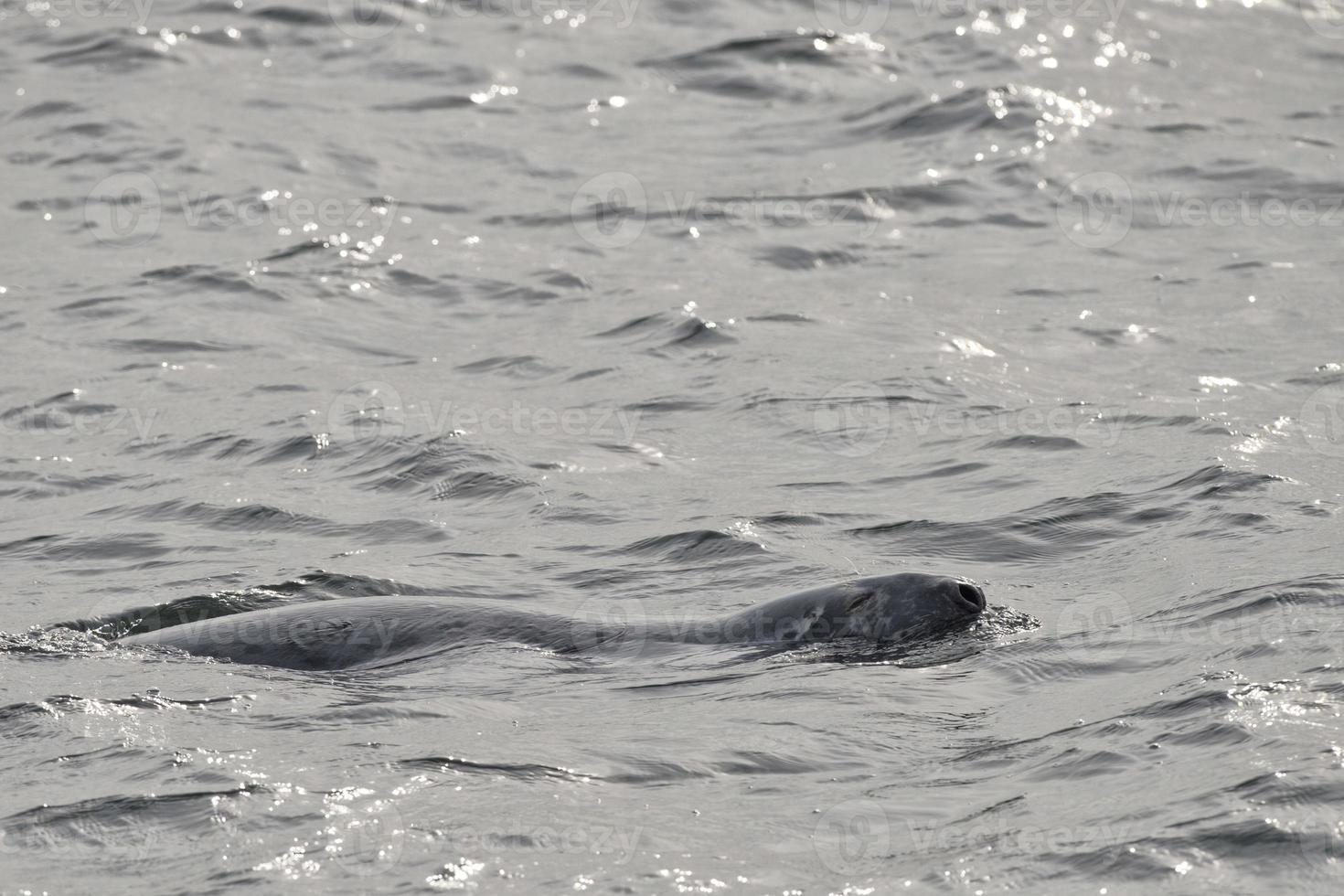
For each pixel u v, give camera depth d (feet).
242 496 111.14
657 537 98.22
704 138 216.33
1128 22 258.98
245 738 65.41
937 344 143.13
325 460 118.73
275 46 253.24
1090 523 95.09
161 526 105.60
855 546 94.73
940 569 89.56
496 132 218.79
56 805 58.29
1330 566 80.79
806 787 57.82
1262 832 50.03
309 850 53.57
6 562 99.25
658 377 137.49
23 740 66.13
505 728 65.98
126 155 210.79
